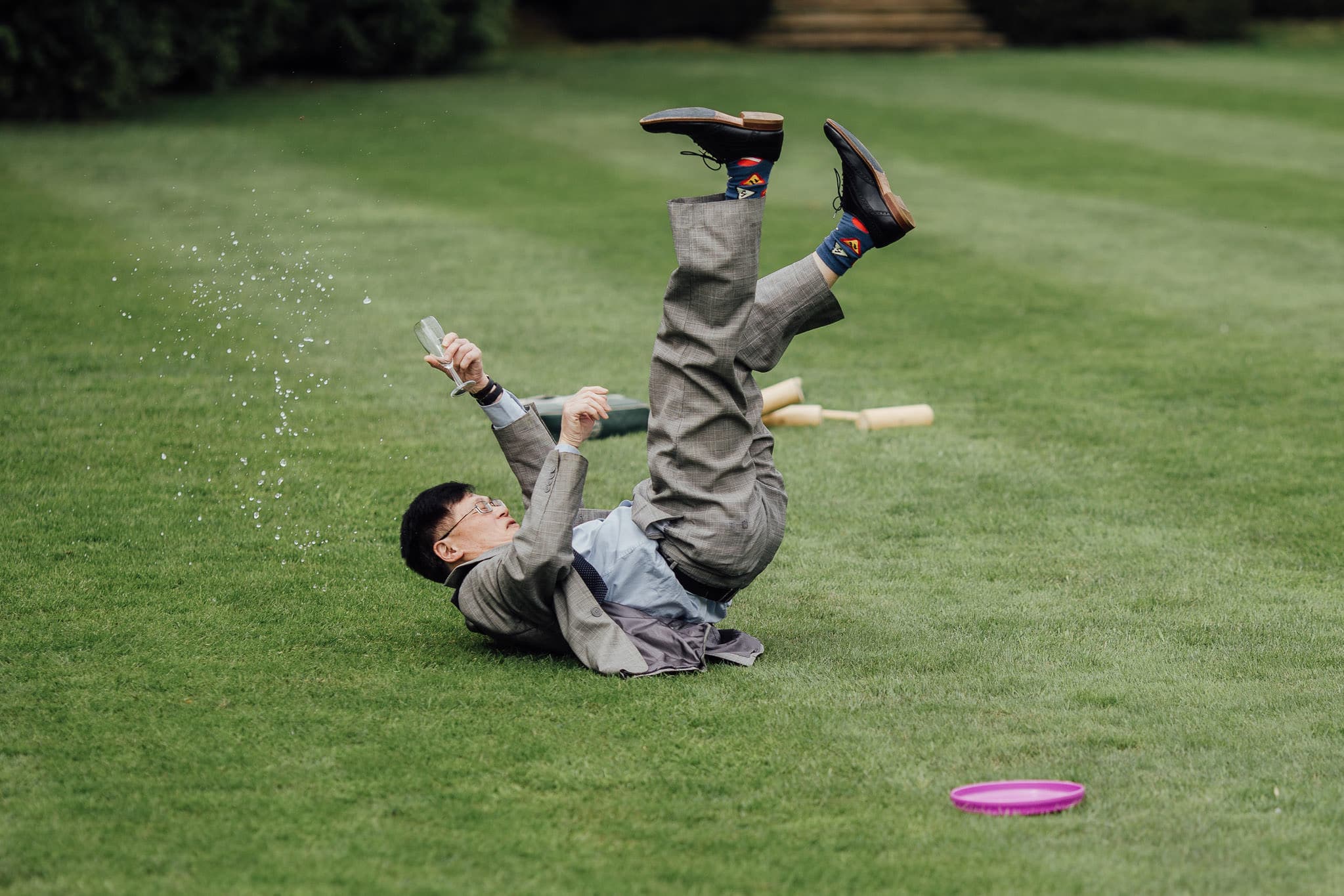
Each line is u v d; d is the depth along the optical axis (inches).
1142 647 275.7
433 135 1048.2
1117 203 832.9
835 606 299.3
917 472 395.5
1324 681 258.4
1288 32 1711.4
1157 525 353.4
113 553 320.5
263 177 883.4
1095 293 629.6
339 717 237.0
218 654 264.7
